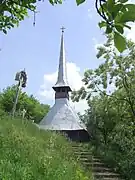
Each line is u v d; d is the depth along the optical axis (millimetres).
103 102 21234
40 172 8734
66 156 12844
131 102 18578
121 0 1748
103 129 22016
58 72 47375
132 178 13648
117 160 15656
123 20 1748
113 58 19156
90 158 15781
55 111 42562
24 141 11648
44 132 16125
